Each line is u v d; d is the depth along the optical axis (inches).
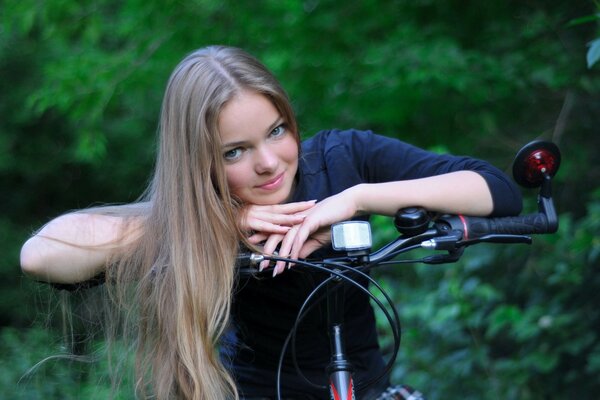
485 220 129.7
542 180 131.2
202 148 127.1
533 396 280.7
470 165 138.6
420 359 273.3
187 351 128.1
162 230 132.6
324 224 129.6
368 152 146.1
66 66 386.6
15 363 303.3
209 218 128.6
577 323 270.1
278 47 355.3
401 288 290.0
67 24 398.0
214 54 130.3
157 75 382.9
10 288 595.5
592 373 275.0
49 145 649.6
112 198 670.5
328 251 138.9
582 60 314.5
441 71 314.5
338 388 121.7
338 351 124.5
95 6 393.1
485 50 336.8
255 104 125.5
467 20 342.6
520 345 302.0
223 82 125.7
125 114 593.3
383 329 277.9
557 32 323.9
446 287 270.2
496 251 284.4
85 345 147.6
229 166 128.7
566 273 264.4
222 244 128.5
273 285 137.6
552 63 319.9
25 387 286.5
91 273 135.4
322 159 145.5
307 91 351.9
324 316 139.5
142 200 157.2
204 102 126.0
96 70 377.1
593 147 326.6
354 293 141.4
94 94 378.3
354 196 131.3
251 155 128.3
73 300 145.9
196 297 128.3
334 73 346.0
